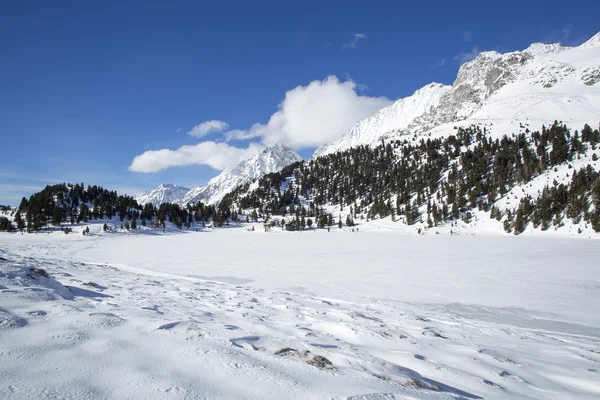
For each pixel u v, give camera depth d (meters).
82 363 2.98
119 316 4.86
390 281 19.80
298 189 189.25
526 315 12.52
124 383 2.68
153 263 30.53
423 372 4.45
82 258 35.62
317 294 15.52
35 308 4.64
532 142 130.50
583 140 110.88
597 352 7.35
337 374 3.38
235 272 24.19
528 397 4.04
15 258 18.31
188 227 135.25
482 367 5.07
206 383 2.82
